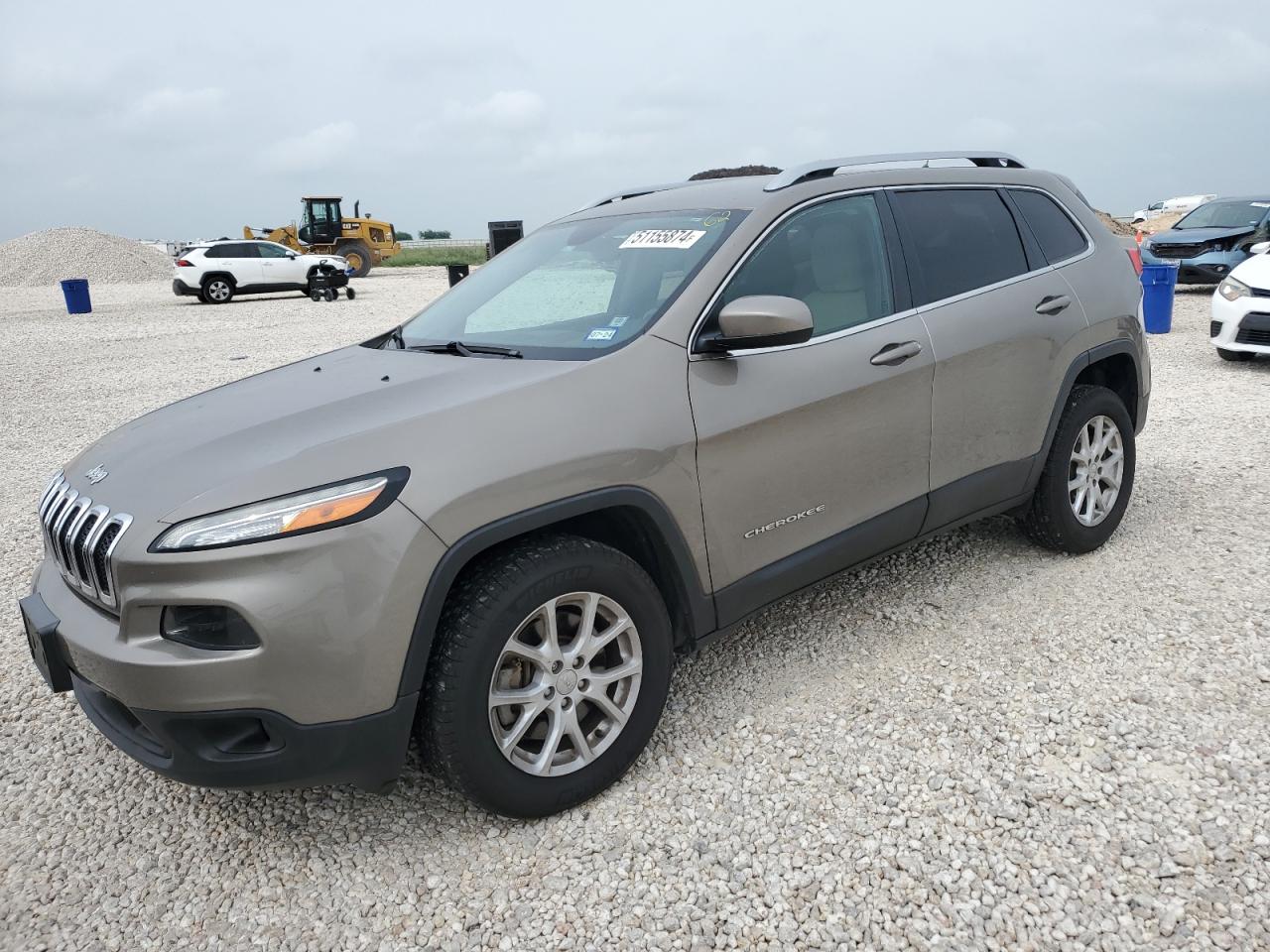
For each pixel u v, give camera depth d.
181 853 2.72
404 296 24.38
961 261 3.77
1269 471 5.43
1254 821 2.51
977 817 2.61
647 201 3.74
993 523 4.81
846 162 3.52
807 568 3.24
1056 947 2.17
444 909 2.42
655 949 2.25
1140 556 4.28
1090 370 4.41
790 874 2.45
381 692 2.37
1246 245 15.34
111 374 11.60
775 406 3.04
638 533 2.89
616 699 2.81
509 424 2.57
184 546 2.26
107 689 2.41
